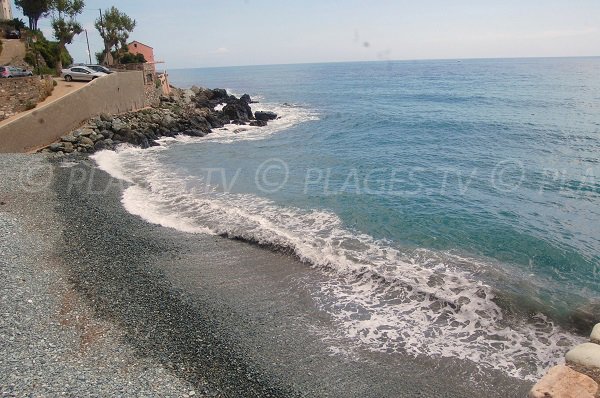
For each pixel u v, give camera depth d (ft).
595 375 24.56
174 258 46.98
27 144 89.20
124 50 201.77
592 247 49.96
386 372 30.81
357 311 38.19
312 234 53.93
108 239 50.65
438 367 31.40
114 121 106.52
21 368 27.71
